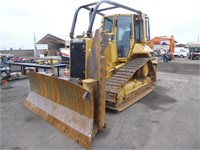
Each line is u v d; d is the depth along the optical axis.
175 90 7.93
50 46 42.19
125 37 6.30
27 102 5.53
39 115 4.80
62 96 4.24
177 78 11.12
